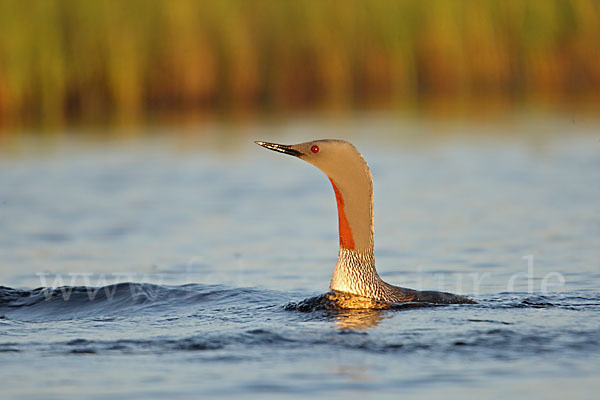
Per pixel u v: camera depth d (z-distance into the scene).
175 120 27.47
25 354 6.64
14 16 27.41
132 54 29.30
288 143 21.98
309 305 8.02
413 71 33.75
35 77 28.03
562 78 35.00
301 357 6.38
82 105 29.33
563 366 6.12
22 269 11.05
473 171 18.00
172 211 14.97
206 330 7.21
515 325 7.04
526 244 11.73
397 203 15.14
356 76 33.78
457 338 6.71
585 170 17.47
